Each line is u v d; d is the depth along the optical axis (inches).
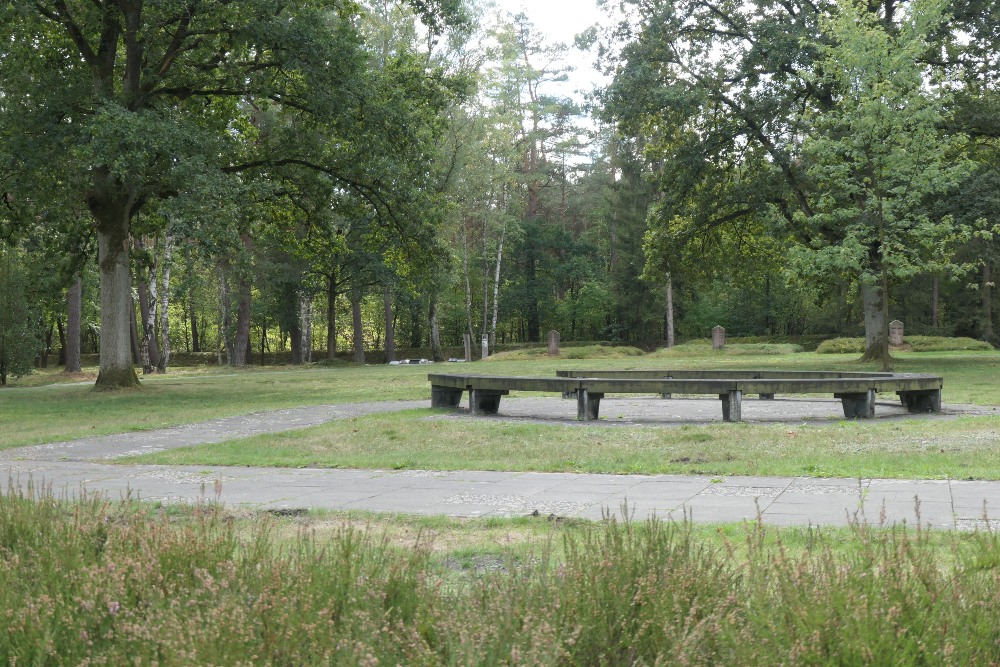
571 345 2802.7
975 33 1246.9
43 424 672.4
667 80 1355.8
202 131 929.5
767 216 1279.5
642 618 125.8
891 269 1071.6
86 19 1018.7
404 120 1039.0
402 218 1140.5
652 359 1780.3
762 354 1943.9
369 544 199.8
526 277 3125.0
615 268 2893.7
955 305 2647.6
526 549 206.8
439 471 379.2
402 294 2438.5
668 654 116.2
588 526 235.5
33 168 912.9
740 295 2992.1
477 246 2746.1
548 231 3065.9
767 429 493.0
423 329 3326.8
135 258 1259.8
